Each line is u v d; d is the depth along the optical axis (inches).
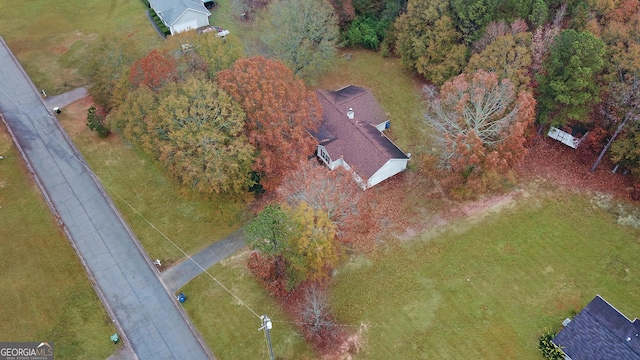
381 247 1756.9
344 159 1948.8
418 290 1638.8
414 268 1697.8
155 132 1696.6
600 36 1899.6
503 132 1697.8
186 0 2768.2
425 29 2245.3
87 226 1860.2
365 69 2529.5
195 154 1668.3
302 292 1642.5
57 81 2495.1
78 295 1658.5
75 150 2144.4
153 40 2723.9
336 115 2068.2
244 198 1807.3
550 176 1967.3
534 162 2021.4
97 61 2160.4
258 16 2684.5
